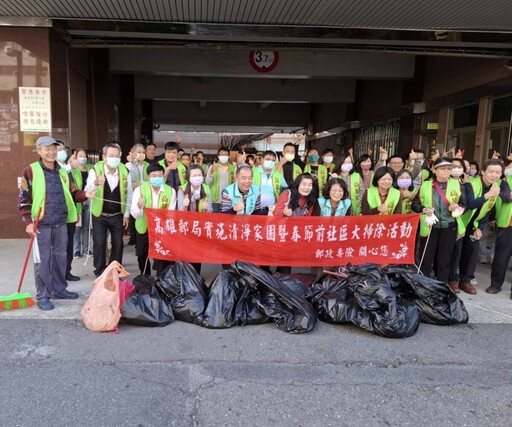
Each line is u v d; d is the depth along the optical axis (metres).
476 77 10.36
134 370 3.09
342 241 4.72
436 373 3.18
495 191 4.64
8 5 6.79
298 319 3.77
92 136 11.23
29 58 7.36
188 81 16.16
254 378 3.04
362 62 12.78
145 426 2.48
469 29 8.13
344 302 3.98
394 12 7.23
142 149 5.80
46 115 7.47
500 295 5.06
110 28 7.75
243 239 4.67
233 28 7.98
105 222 5.00
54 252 4.35
